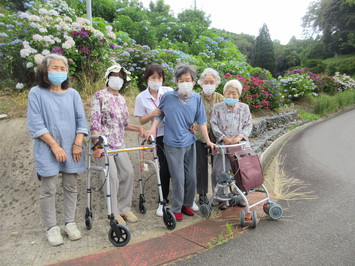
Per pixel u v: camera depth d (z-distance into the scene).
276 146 7.36
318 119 12.49
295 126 10.41
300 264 2.47
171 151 3.40
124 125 3.57
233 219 3.47
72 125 3.02
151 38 11.96
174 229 3.22
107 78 3.39
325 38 34.34
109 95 3.36
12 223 3.35
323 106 13.38
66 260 2.60
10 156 4.09
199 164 3.76
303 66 28.48
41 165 2.81
